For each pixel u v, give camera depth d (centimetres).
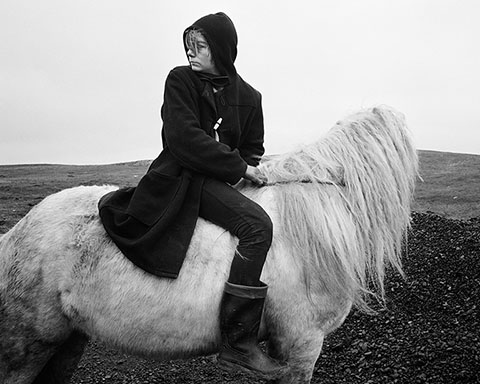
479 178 1420
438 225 705
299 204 263
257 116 290
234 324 247
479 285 503
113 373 427
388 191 274
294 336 262
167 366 437
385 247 279
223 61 268
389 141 277
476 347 398
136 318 248
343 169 274
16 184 1348
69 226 254
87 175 1619
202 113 264
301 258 260
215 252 254
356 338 450
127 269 247
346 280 264
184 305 248
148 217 249
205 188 257
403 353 407
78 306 249
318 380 396
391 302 504
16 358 253
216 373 422
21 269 249
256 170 269
